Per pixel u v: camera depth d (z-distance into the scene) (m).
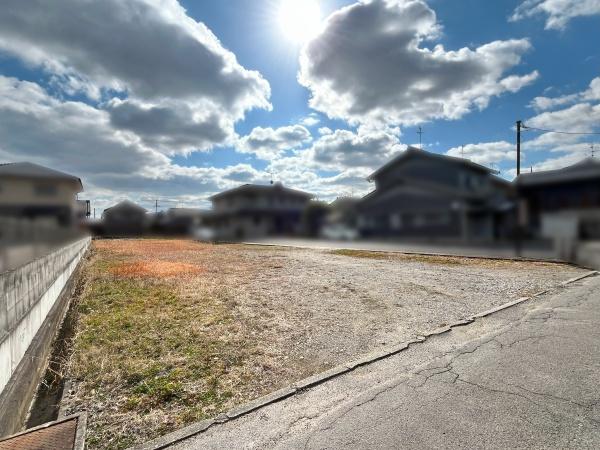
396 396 2.43
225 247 18.34
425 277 7.23
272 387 2.72
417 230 19.52
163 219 47.62
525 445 1.84
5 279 2.69
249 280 7.47
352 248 15.16
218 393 2.64
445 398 2.37
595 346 3.19
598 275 6.91
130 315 4.82
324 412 2.27
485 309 4.69
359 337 3.76
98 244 21.39
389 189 21.05
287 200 36.50
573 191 12.66
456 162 20.00
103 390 2.73
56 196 17.75
